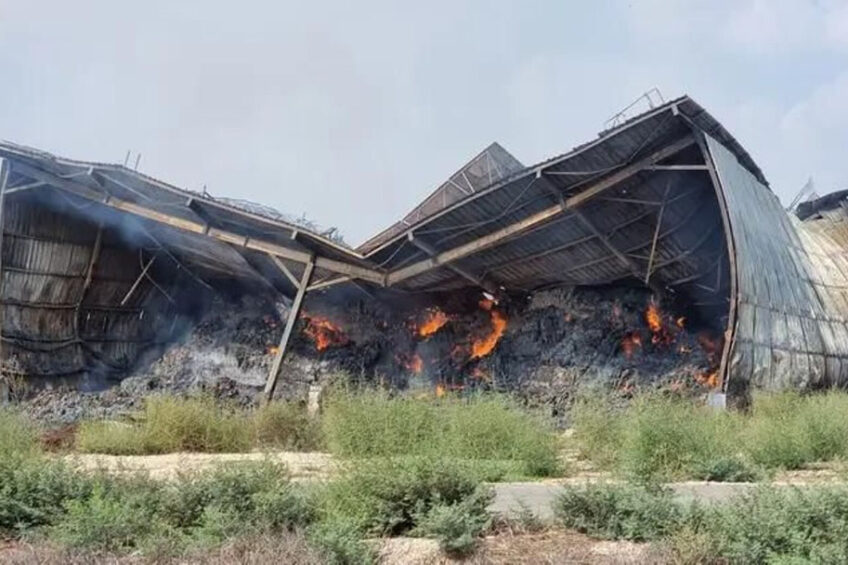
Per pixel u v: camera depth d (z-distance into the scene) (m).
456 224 22.11
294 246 24.22
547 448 10.09
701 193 20.55
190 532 6.00
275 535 5.59
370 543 5.58
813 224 31.23
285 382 28.23
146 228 27.55
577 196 20.27
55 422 21.47
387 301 28.88
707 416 12.05
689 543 5.30
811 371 21.33
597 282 25.52
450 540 5.57
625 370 23.53
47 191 25.52
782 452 10.40
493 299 27.28
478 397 13.28
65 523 5.82
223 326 30.81
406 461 6.89
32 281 26.86
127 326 30.95
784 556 5.02
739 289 18.16
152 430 12.40
